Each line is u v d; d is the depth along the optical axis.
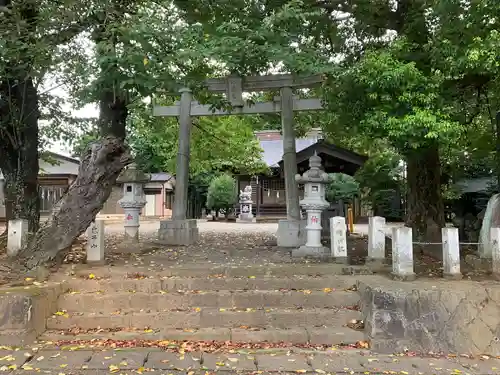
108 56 6.09
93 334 5.19
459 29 6.80
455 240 6.06
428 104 6.51
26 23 7.19
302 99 11.54
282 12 6.74
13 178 9.23
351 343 5.18
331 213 13.36
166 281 6.12
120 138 7.13
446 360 4.74
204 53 6.66
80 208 6.70
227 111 11.07
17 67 7.08
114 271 6.51
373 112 6.80
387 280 5.93
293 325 5.48
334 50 10.09
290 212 10.44
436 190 9.55
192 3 8.12
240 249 9.60
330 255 7.73
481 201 13.48
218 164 24.38
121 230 16.47
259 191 27.52
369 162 17.17
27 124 9.17
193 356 4.68
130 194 9.51
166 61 6.57
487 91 8.61
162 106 12.27
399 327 5.03
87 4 7.04
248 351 4.86
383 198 24.27
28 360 4.52
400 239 6.01
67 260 7.28
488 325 5.12
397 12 9.22
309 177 8.20
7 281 5.91
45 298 5.36
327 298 5.84
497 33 6.15
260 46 6.96
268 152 27.25
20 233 6.80
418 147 7.04
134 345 4.97
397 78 6.42
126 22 6.86
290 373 4.34
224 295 5.84
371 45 9.20
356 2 8.95
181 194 11.43
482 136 10.76
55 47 7.39
